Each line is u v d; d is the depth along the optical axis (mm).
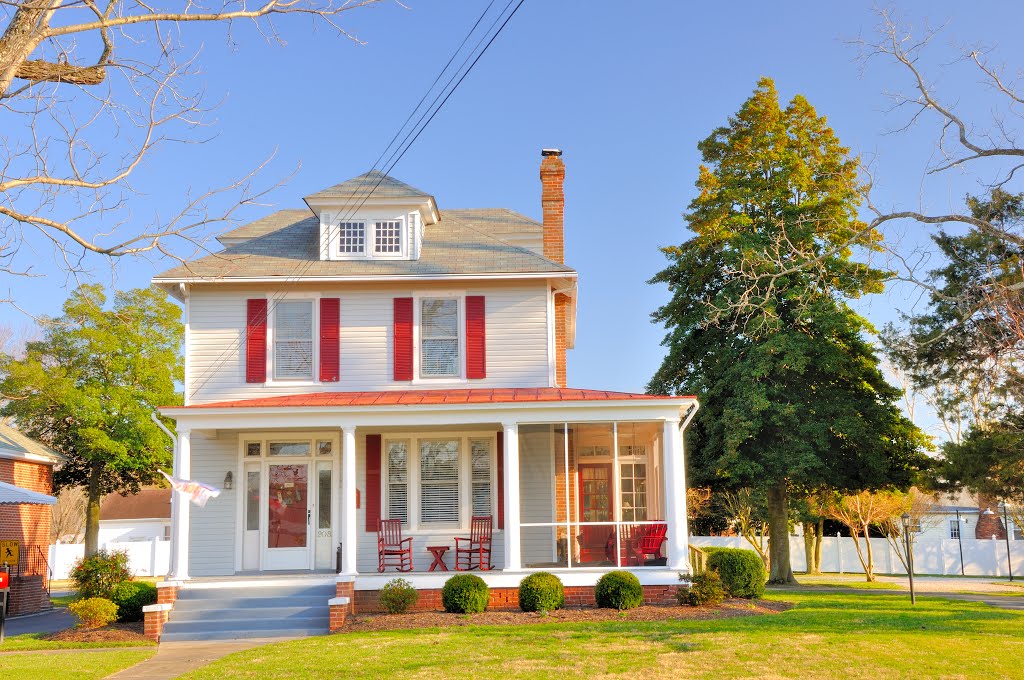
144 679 13383
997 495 33438
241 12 8281
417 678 12852
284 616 18844
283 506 22594
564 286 23938
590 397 20500
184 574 19766
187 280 22562
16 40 7277
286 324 23422
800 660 13539
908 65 14406
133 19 7848
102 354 34844
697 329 34156
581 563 22047
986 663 13289
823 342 31562
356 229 24312
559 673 12984
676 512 20109
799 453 30641
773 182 32312
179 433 20406
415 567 22141
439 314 23609
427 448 22781
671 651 14258
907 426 32750
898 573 49219
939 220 14070
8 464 26469
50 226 8016
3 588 18250
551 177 27281
